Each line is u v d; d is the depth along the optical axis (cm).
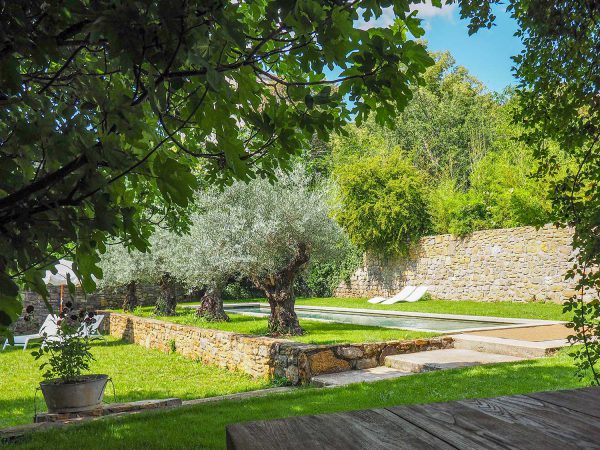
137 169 202
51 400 622
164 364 1159
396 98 250
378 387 670
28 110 273
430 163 2997
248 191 1240
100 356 1296
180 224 456
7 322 199
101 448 443
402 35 277
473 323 1346
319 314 1734
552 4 345
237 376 989
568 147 399
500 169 1909
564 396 135
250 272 1175
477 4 410
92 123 252
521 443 100
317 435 107
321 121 256
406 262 2091
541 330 1062
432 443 101
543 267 1625
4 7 173
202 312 1552
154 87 175
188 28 167
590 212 378
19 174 208
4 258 203
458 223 1888
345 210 2125
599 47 370
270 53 223
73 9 171
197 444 451
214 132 226
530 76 407
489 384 641
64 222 196
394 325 1364
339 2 204
